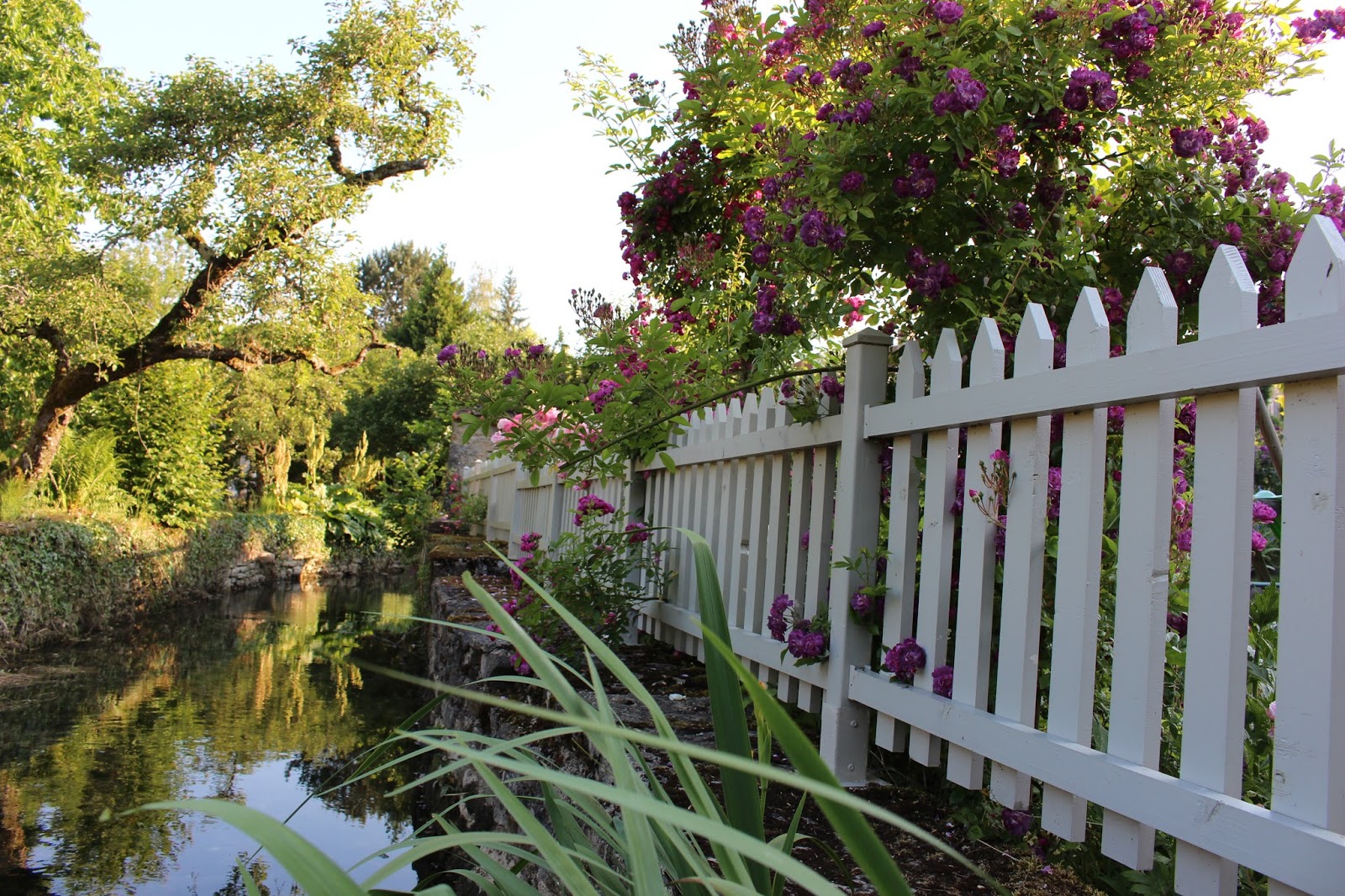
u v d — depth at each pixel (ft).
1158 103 7.60
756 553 9.90
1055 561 6.47
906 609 6.92
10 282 33.55
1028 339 5.66
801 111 9.73
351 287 40.11
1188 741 4.37
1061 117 7.22
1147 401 4.75
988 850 6.00
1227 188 7.41
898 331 9.08
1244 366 4.09
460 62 40.40
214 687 22.71
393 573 60.90
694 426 12.25
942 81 7.02
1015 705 5.58
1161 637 4.68
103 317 34.09
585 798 3.58
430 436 75.46
